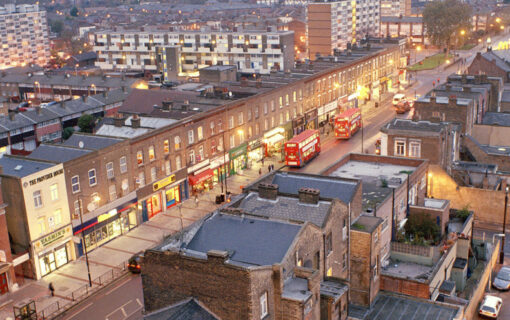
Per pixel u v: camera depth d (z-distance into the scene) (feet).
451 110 261.85
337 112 396.57
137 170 226.58
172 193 248.11
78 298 172.35
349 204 137.69
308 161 299.99
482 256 187.52
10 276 177.58
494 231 213.46
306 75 368.27
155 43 579.48
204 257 112.37
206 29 619.67
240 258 112.47
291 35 543.80
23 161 197.67
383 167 195.52
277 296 107.04
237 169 289.94
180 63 561.02
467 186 230.07
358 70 423.64
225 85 353.92
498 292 175.32
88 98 374.43
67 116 349.00
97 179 208.03
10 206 182.60
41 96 474.08
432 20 654.12
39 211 184.85
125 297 171.94
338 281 125.08
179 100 301.43
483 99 297.33
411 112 410.72
